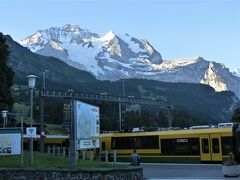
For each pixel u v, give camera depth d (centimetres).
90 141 2552
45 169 2025
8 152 2148
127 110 12681
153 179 2873
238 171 2872
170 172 3491
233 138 4238
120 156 5191
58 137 6600
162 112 13738
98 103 11738
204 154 4422
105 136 5375
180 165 4350
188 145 4578
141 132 5059
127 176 2428
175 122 13700
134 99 8469
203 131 4472
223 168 2898
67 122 2442
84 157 4188
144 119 12838
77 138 2356
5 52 5416
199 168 3816
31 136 2278
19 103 11981
